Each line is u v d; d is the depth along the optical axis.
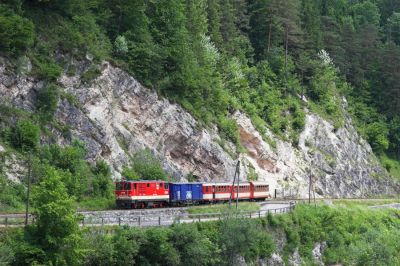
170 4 78.75
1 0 59.91
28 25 58.72
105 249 39.25
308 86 115.69
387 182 122.12
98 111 64.19
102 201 56.56
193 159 76.38
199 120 78.69
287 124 101.44
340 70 131.12
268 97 102.88
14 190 50.19
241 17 113.94
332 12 148.50
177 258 43.22
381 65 136.88
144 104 70.69
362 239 76.75
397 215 99.19
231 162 82.31
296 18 115.75
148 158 68.06
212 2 101.62
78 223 39.81
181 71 76.94
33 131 55.12
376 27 149.25
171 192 62.69
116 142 64.75
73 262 36.09
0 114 54.75
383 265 65.50
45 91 59.16
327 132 109.44
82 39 65.06
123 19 74.12
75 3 67.25
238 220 51.41
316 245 67.56
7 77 56.41
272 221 60.41
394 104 135.12
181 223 47.66
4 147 52.75
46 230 35.81
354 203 94.19
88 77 64.19
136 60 71.12
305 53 117.31
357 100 131.00
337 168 107.00
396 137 131.62
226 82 94.88
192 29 87.56
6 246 34.50
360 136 121.31
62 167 55.84
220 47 99.56
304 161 100.31
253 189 78.19
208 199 68.06
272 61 110.81
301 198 91.50
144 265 41.97
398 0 173.62
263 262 55.38
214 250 47.81
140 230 43.34
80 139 60.69
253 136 90.62
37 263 34.25
